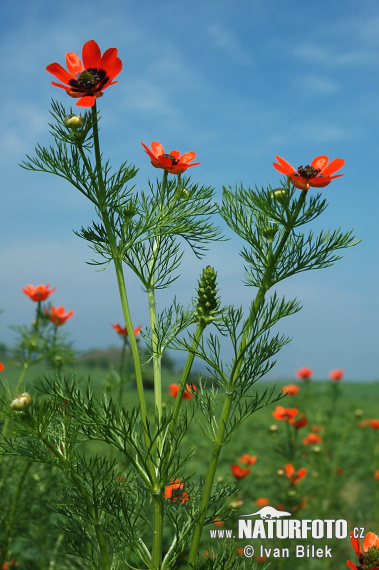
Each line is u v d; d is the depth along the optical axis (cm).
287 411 478
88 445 506
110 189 192
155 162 210
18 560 355
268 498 478
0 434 190
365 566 179
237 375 181
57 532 332
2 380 217
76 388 184
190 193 216
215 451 179
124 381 376
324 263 186
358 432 760
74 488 193
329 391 751
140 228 200
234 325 183
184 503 216
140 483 205
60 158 188
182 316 197
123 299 184
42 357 379
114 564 197
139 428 187
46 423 181
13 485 341
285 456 478
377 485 530
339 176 173
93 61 187
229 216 194
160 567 175
